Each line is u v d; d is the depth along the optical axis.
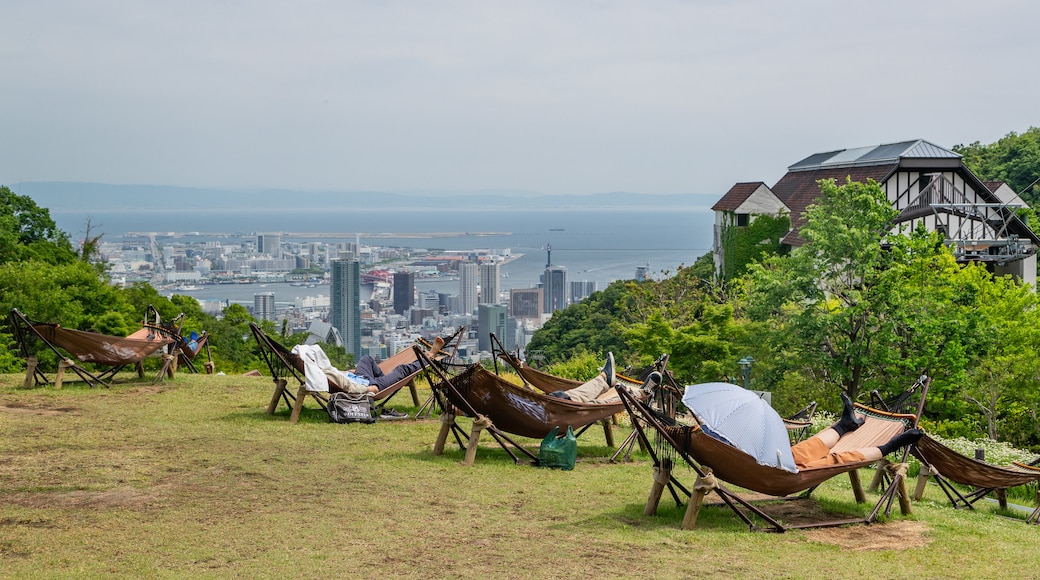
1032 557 8.05
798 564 7.41
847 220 22.66
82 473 9.85
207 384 17.25
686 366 23.03
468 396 11.30
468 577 6.76
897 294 21.41
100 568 6.75
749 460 8.33
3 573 6.58
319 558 7.11
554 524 8.40
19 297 30.81
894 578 7.17
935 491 12.29
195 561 6.97
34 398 14.85
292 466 10.55
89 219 57.09
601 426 15.00
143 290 50.12
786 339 22.22
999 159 66.00
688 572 7.05
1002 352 22.28
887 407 11.50
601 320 57.62
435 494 9.42
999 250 35.94
